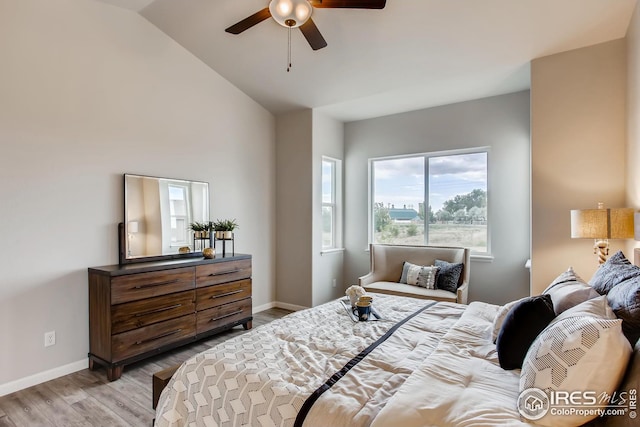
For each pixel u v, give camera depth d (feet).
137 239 10.51
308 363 5.06
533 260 10.22
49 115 8.82
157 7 10.34
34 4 8.59
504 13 8.93
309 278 15.01
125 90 10.44
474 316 7.12
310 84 13.21
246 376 4.68
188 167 12.21
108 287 8.68
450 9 9.05
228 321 11.87
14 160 8.24
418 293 12.05
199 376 5.02
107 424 6.79
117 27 10.27
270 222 15.75
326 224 16.75
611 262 6.04
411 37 10.18
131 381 8.59
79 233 9.35
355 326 6.79
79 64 9.41
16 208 8.26
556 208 9.93
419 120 15.37
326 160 16.74
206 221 12.67
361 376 4.69
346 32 10.34
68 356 9.05
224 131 13.56
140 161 10.78
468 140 14.25
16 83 8.27
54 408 7.36
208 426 4.66
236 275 12.24
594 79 9.48
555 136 9.96
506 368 4.69
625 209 7.73
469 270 13.43
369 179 16.83
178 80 11.93
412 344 5.89
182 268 10.36
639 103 7.85
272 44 11.34
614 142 9.24
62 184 9.04
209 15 10.48
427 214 15.51
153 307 9.56
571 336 3.58
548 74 10.08
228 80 13.69
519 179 13.26
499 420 3.44
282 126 15.87
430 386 4.13
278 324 6.92
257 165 15.07
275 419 4.08
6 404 7.54
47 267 8.74
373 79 12.43
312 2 7.40
